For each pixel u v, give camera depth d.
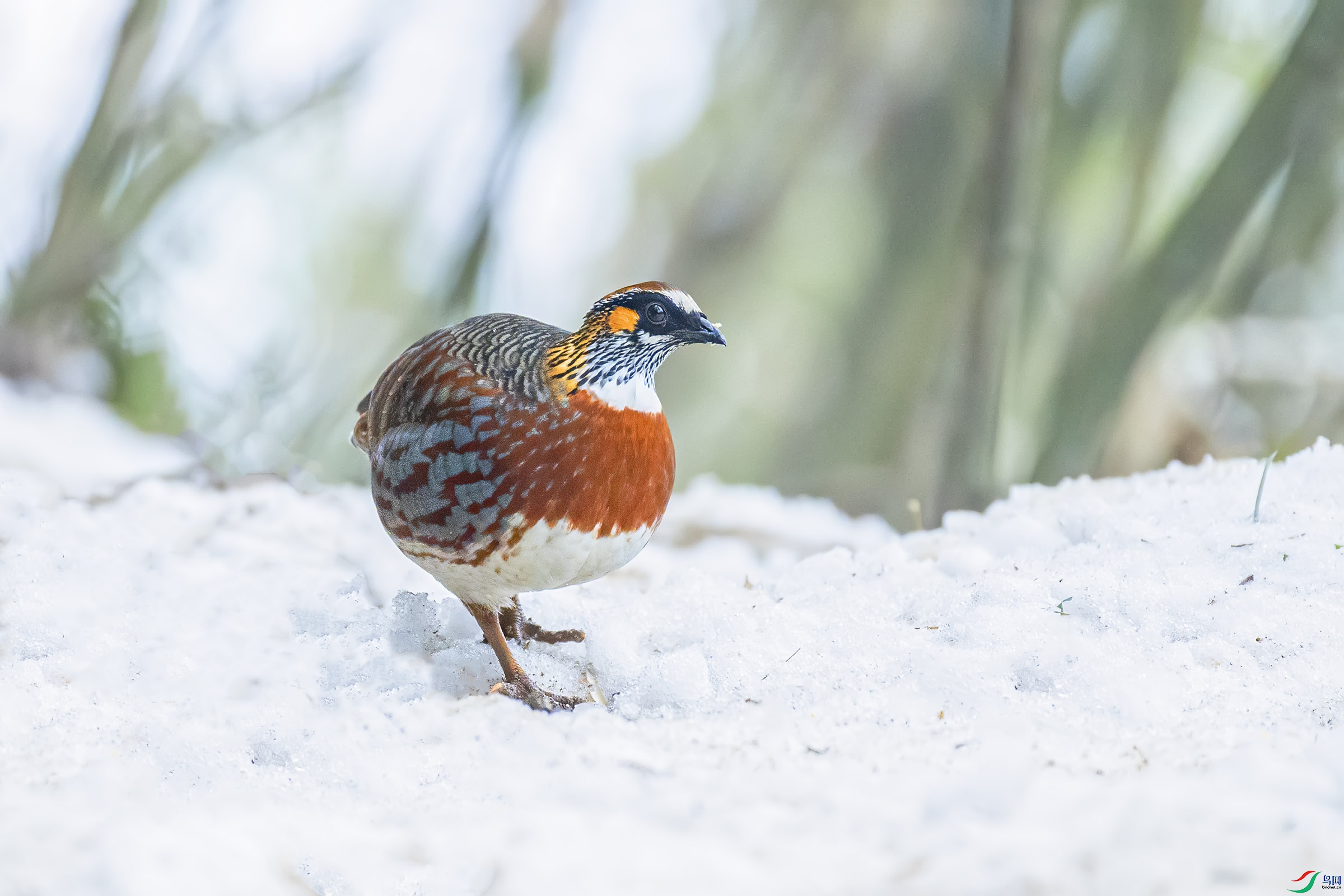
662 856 4.98
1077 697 6.82
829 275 29.97
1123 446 18.97
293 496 11.65
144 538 9.83
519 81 22.23
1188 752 5.81
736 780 5.80
